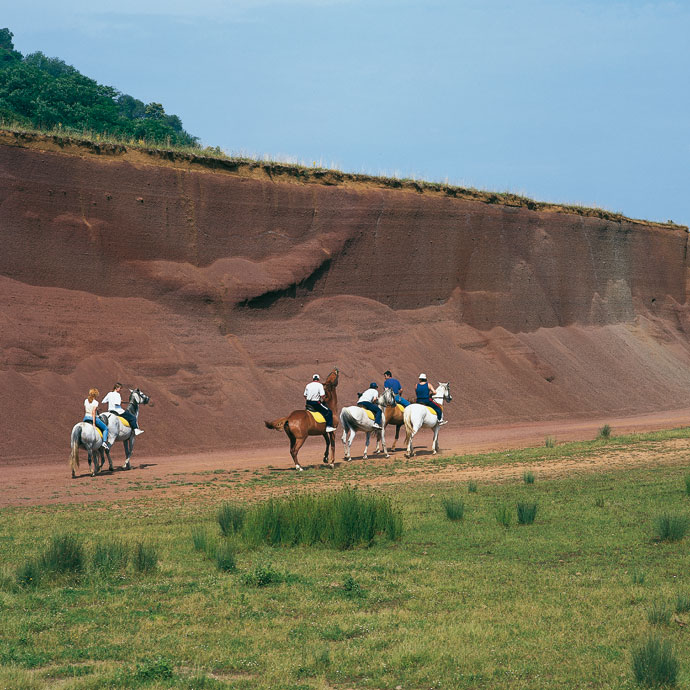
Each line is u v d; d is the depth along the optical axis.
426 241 56.44
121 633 10.35
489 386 52.53
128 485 25.38
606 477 23.45
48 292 40.31
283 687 8.45
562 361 59.59
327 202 52.75
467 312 57.69
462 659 9.25
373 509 16.56
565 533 16.27
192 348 43.03
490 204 61.47
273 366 45.50
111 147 45.34
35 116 84.75
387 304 54.16
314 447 38.16
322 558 14.74
